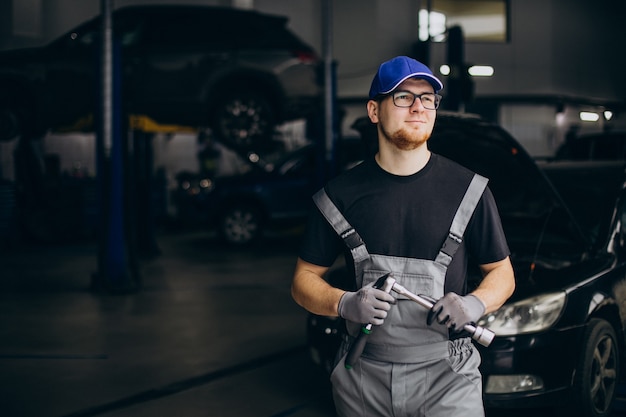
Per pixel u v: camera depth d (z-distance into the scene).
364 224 2.31
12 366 5.85
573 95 21.97
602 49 22.52
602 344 4.54
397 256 2.30
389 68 2.28
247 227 13.56
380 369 2.33
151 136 12.68
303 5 19.67
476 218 2.33
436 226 2.28
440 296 2.28
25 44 17.19
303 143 17.55
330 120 11.28
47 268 11.22
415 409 2.34
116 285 8.96
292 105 11.05
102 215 8.96
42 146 16.20
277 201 13.50
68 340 6.68
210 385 5.33
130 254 9.09
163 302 8.42
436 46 20.83
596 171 5.55
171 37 10.96
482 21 21.33
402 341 2.30
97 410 4.81
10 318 7.61
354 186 2.34
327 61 11.27
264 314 7.76
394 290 2.20
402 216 2.29
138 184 12.65
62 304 8.32
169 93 10.94
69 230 14.58
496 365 4.11
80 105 11.02
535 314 4.20
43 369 5.76
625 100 22.83
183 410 4.80
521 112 21.45
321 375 5.54
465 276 2.35
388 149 2.31
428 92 2.28
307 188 13.57
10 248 13.76
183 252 13.09
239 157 17.80
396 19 20.06
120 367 5.81
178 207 16.70
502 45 21.39
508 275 2.34
